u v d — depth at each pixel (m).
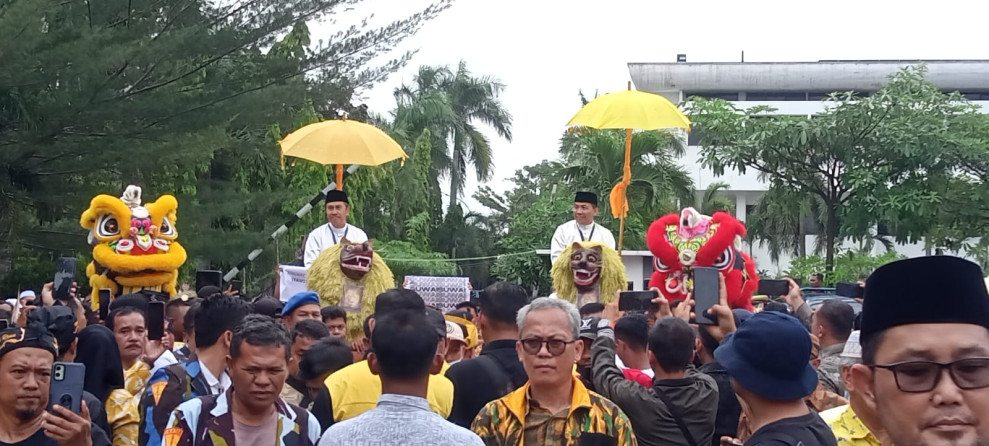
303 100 20.59
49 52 17.27
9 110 18.80
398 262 32.53
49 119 18.06
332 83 20.72
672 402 5.88
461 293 12.02
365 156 12.43
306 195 26.42
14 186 19.19
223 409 4.96
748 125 27.44
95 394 6.12
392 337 4.23
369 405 6.01
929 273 3.00
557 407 5.33
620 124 11.99
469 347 8.85
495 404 5.42
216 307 5.90
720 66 48.91
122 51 17.78
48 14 18.33
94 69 17.55
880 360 3.07
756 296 10.66
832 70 48.12
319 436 5.18
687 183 32.72
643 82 49.41
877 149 25.95
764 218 39.28
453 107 45.91
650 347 6.02
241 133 25.03
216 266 26.12
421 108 43.69
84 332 6.29
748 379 4.54
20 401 5.02
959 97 26.84
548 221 32.88
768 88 48.94
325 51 20.75
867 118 25.91
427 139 38.84
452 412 6.09
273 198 22.33
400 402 4.21
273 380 4.88
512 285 6.42
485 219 47.41
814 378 4.61
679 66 49.12
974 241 33.88
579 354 5.82
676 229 10.44
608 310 8.49
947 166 25.97
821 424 4.55
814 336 7.29
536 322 5.30
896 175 26.50
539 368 5.27
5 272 21.33
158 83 19.80
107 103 18.41
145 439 5.68
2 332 5.10
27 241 19.95
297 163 27.11
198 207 20.64
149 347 8.23
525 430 5.31
